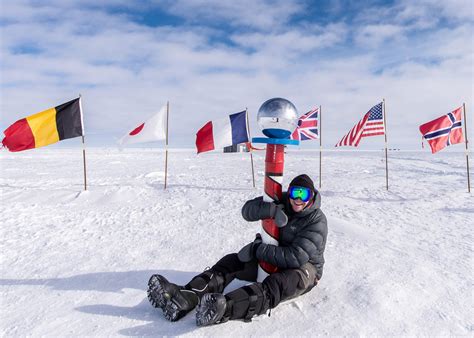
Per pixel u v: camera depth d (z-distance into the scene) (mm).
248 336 2357
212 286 2697
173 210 7137
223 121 10086
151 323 2523
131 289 3176
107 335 2373
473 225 5895
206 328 2438
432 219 6359
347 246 4438
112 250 4465
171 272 3623
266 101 2828
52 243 4805
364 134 10273
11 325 2561
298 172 15547
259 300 2445
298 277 2664
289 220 2871
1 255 4270
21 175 14969
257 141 2832
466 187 10570
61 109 9062
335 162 23781
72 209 7246
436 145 9547
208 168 19266
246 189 9953
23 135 8773
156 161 27203
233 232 5293
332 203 7852
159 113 10086
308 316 2643
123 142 10141
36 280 3453
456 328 2504
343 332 2430
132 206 7574
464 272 3598
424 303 2879
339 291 3082
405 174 14906
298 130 10594
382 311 2721
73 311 2754
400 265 3768
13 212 6875
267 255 2727
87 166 21344
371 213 6840
